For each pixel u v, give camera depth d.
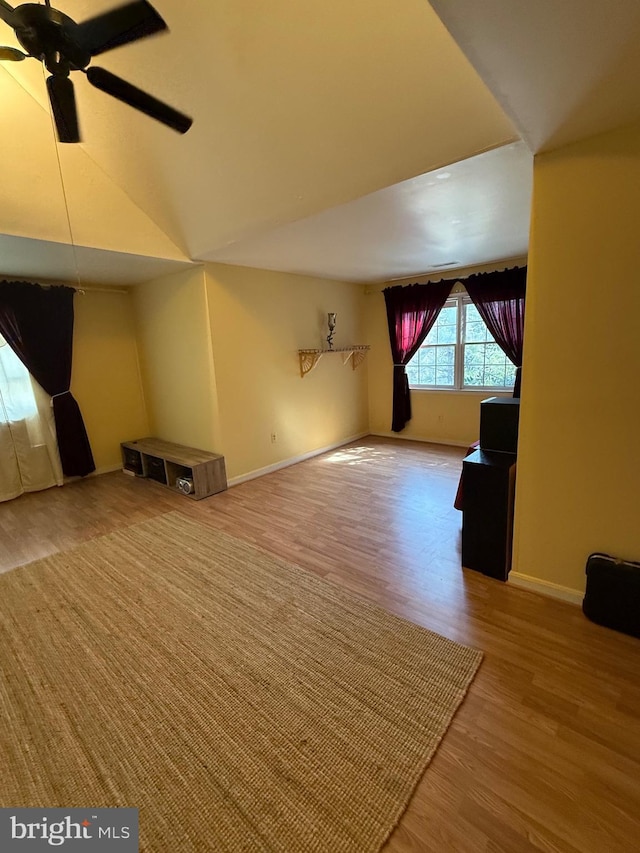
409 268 4.54
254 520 3.26
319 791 1.24
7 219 2.56
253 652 1.83
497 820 1.15
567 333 1.89
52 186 2.72
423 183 2.27
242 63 1.83
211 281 3.79
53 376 4.14
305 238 3.17
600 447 1.89
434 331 5.27
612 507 1.90
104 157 2.79
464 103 1.70
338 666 1.73
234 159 2.38
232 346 4.03
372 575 2.42
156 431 5.00
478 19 1.08
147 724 1.50
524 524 2.18
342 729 1.45
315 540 2.88
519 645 1.82
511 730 1.42
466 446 5.19
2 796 1.27
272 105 1.98
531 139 1.72
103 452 4.77
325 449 5.30
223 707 1.56
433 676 1.66
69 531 3.21
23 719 1.54
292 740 1.41
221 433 4.03
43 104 2.54
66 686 1.68
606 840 1.10
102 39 1.31
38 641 1.95
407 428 5.73
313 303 4.89
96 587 2.38
